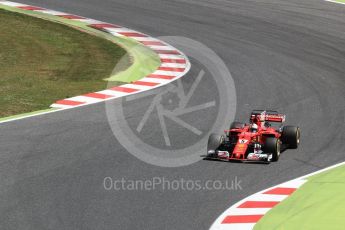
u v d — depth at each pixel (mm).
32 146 62500
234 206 49938
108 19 117125
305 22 117750
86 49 104000
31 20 116250
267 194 52281
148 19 117375
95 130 67688
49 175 55562
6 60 97500
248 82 87938
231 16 120125
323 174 56656
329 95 83000
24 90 83875
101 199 50875
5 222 46500
